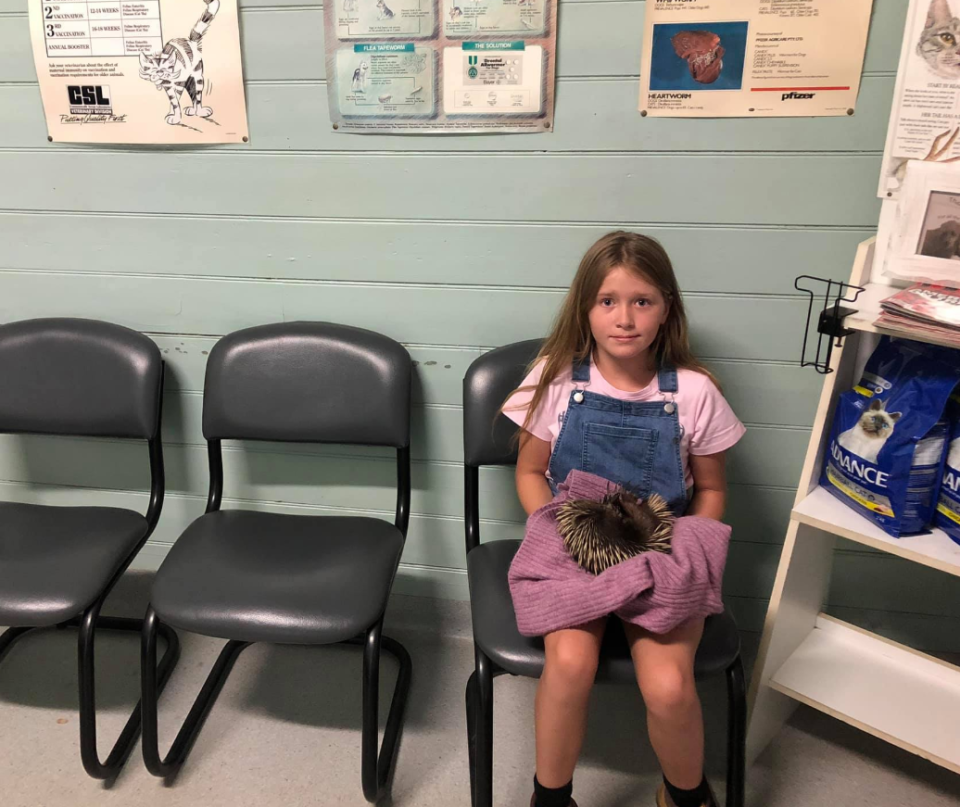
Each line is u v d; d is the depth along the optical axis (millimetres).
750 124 1342
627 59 1331
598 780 1459
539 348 1465
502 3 1321
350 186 1482
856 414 1231
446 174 1450
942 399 1117
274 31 1390
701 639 1200
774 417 1553
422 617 1848
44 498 1863
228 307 1616
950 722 1342
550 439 1365
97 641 1809
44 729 1571
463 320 1560
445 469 1695
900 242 1216
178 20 1401
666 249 1454
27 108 1498
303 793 1440
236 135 1468
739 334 1499
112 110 1477
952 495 1180
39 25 1431
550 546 1225
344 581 1342
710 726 1574
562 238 1469
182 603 1295
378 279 1549
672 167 1393
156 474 1614
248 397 1541
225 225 1544
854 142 1325
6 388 1589
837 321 1143
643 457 1304
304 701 1646
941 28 1130
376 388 1510
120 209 1560
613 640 1210
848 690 1403
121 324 1662
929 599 1663
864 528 1225
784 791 1445
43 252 1617
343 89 1408
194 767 1489
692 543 1166
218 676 1672
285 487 1768
